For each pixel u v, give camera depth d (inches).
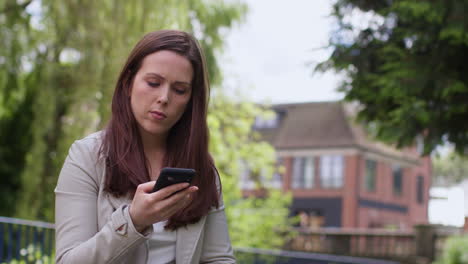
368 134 286.8
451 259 449.7
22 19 393.4
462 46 241.3
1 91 417.7
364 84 261.7
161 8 371.6
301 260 226.5
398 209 1161.4
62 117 405.7
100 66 363.9
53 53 398.0
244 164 490.0
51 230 204.8
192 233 57.1
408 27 257.3
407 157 1167.6
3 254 203.9
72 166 54.6
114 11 367.6
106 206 54.1
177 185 47.3
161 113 54.0
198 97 57.9
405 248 556.1
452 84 233.9
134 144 56.0
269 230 443.8
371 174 1096.2
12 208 470.3
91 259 48.8
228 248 61.9
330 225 1055.0
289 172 1090.1
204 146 59.1
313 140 1079.6
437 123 248.4
